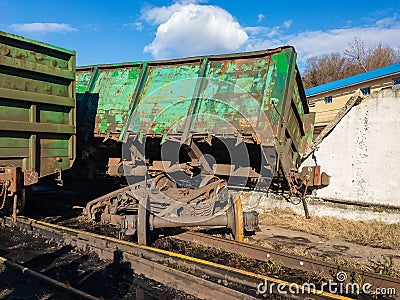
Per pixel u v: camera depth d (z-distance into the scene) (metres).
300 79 6.82
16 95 6.05
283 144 6.33
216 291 4.00
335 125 8.85
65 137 7.08
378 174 8.23
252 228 6.65
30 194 8.50
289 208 9.38
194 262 4.92
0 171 6.09
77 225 7.50
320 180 7.89
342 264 5.55
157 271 4.61
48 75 6.62
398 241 7.02
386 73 22.89
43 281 4.34
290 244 6.84
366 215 8.25
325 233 7.67
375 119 8.30
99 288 4.42
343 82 27.08
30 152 6.38
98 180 8.91
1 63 5.79
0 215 7.22
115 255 5.10
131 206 6.79
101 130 7.51
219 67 6.79
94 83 8.22
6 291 4.25
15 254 5.50
